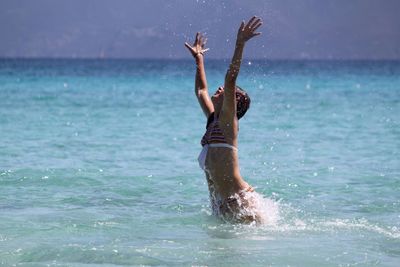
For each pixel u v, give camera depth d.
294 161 29.67
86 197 21.48
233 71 17.53
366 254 14.86
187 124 48.12
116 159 29.75
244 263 14.08
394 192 22.75
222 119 18.12
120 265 13.90
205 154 18.45
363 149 33.94
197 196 21.97
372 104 71.12
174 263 14.04
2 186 23.02
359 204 20.80
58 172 25.77
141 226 17.59
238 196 18.08
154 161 29.34
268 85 117.25
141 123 48.78
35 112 58.09
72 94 90.69
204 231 17.12
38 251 14.85
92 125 46.91
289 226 17.75
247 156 31.16
